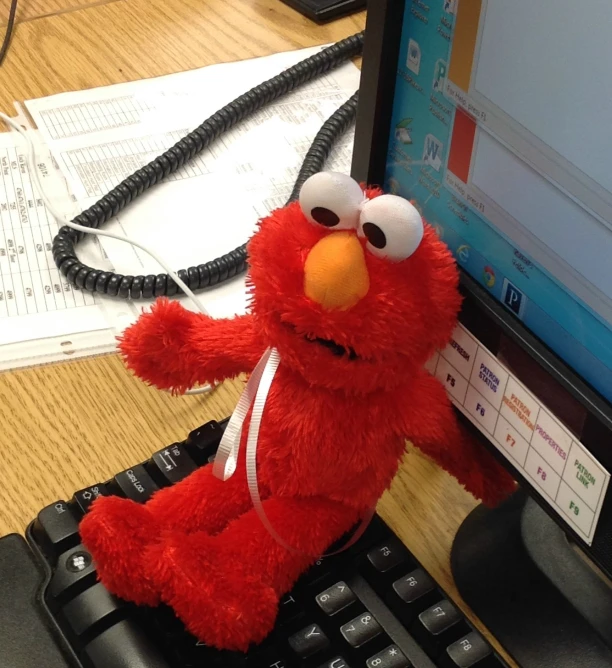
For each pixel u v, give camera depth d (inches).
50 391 19.1
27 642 14.1
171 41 30.5
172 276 20.8
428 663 13.9
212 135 26.0
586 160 11.0
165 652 14.0
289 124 27.5
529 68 11.4
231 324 15.2
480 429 14.8
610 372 12.1
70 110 27.2
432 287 12.5
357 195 11.6
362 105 14.9
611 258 11.3
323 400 13.4
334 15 31.9
